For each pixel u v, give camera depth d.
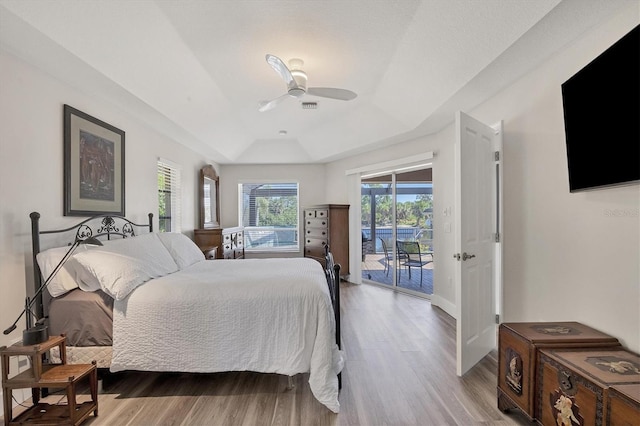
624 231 1.68
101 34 1.97
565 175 2.07
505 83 2.56
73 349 2.07
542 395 1.64
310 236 5.91
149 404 2.02
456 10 1.98
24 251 2.04
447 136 3.82
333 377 2.06
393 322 3.53
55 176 2.28
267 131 5.07
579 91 1.83
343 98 2.79
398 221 5.08
